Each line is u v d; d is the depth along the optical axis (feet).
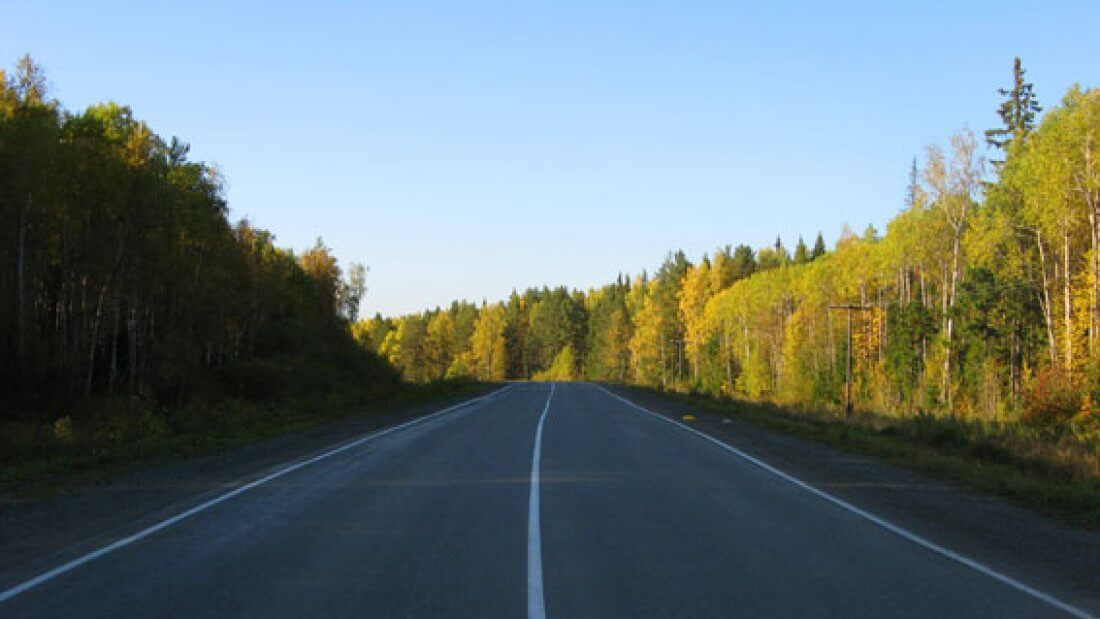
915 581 21.34
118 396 95.81
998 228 140.05
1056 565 23.61
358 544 25.63
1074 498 35.19
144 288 110.11
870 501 35.73
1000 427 86.28
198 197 125.90
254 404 115.34
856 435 73.00
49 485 40.47
